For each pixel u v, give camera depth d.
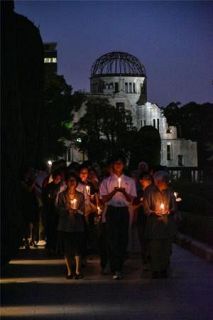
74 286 17.16
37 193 27.80
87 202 20.64
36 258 22.84
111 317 13.46
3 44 19.34
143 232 20.02
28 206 25.09
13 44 20.20
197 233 25.66
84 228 19.34
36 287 17.02
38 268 20.42
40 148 36.59
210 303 14.74
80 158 113.44
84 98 102.12
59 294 16.02
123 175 18.81
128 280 18.05
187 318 13.29
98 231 19.91
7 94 19.34
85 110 111.94
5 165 18.58
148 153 88.12
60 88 85.12
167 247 18.34
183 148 136.88
